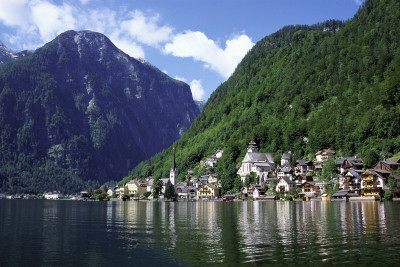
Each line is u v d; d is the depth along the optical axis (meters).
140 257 37.94
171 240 47.66
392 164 152.12
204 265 34.44
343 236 48.09
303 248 40.84
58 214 96.94
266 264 34.34
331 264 34.00
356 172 166.62
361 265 33.53
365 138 198.12
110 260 36.84
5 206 155.00
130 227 62.66
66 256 38.72
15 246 44.28
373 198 142.88
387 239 45.41
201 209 118.38
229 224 65.25
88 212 106.06
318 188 185.25
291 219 71.81
